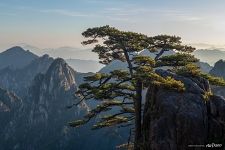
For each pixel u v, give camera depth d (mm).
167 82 28328
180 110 27562
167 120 27609
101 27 32188
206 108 28203
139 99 32938
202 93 29312
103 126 34469
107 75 32250
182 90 28625
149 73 28328
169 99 28438
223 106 28422
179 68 33219
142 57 29797
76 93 32062
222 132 27422
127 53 32688
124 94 33000
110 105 33406
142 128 31234
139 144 30016
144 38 33156
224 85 32125
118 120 34656
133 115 34750
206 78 32156
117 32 31844
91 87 31984
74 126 32688
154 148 27516
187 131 26859
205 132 27125
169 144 27062
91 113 33250
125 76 31703
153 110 29391
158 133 27594
